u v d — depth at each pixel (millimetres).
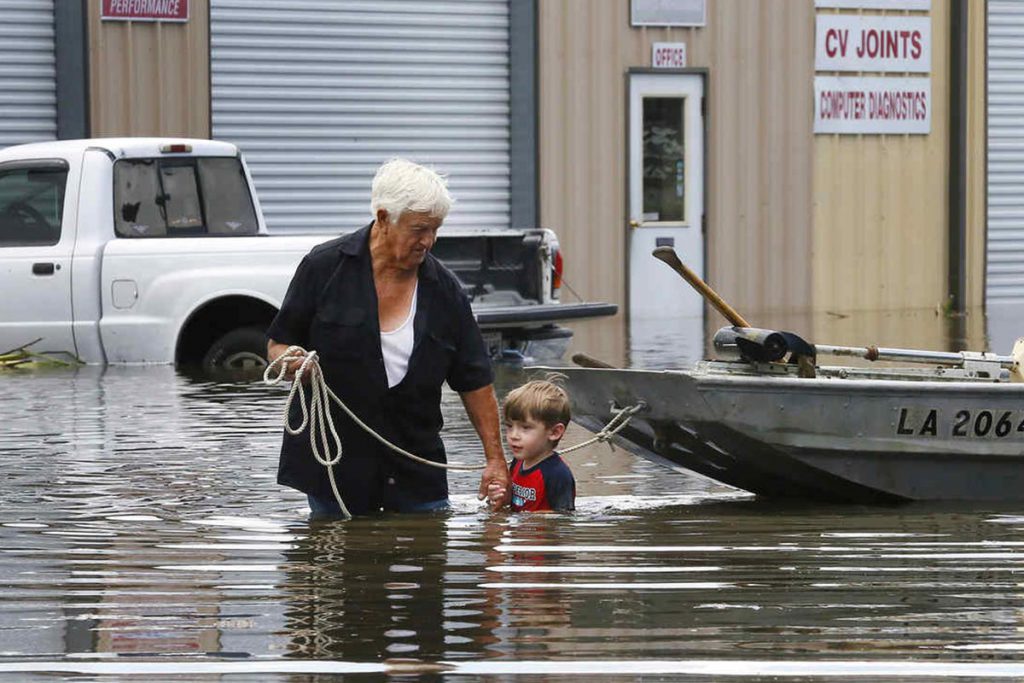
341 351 17422
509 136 55719
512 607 13969
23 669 12148
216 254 35750
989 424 19672
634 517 18547
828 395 19094
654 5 56219
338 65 53750
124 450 23562
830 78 58750
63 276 35844
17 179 36406
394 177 17016
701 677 12016
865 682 11945
